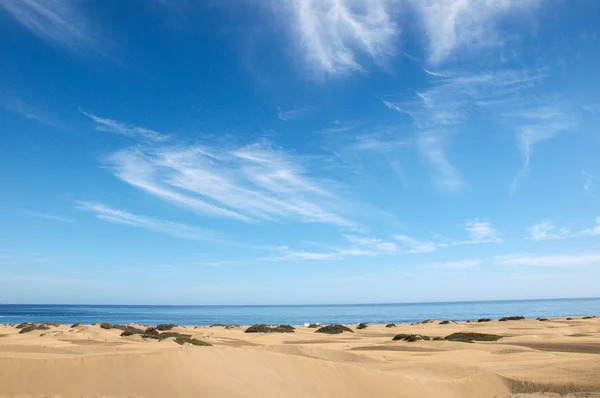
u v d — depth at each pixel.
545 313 137.25
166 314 163.00
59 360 12.01
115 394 11.24
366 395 14.70
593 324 54.97
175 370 12.42
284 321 107.88
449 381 18.00
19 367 11.55
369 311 197.00
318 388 14.11
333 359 24.11
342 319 118.31
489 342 37.41
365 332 52.53
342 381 14.92
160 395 11.48
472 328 54.84
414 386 16.22
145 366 12.30
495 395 18.02
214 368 13.12
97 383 11.54
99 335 36.81
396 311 188.62
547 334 44.19
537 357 26.80
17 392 10.82
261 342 38.25
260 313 179.50
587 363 22.69
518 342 36.66
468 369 20.55
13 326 54.72
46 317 126.62
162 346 26.28
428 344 34.84
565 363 23.23
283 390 13.27
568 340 37.75
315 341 40.59
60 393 11.05
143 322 99.94
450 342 35.00
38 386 11.11
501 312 151.25
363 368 16.17
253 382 13.12
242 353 14.58
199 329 52.31
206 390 11.98
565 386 18.34
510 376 20.11
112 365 12.14
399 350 32.78
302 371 14.75
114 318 121.81
